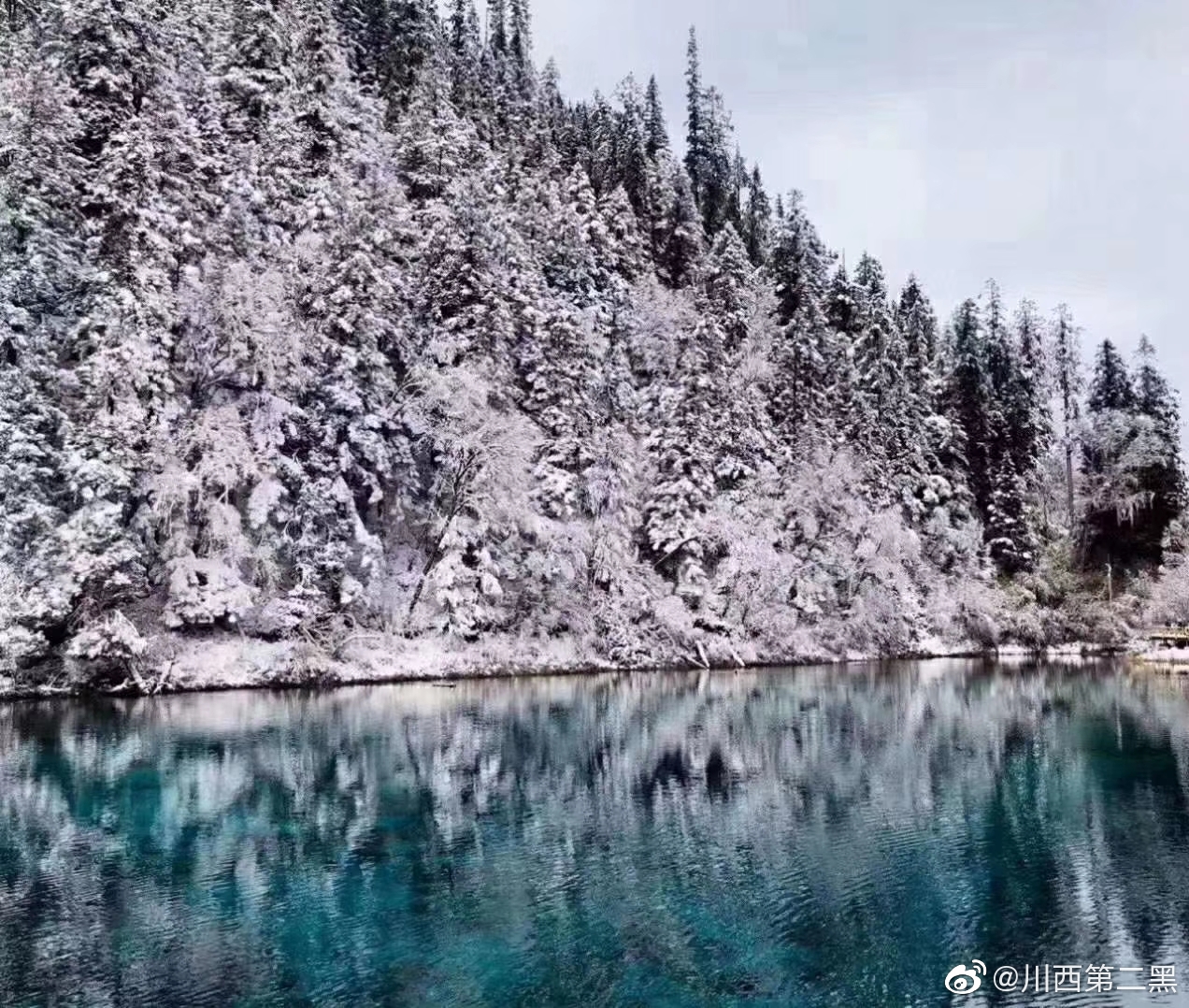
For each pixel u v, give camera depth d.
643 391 57.16
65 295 34.09
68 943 11.88
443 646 40.16
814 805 19.34
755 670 49.38
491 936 12.20
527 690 36.81
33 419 30.81
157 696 31.50
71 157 36.16
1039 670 50.66
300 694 33.38
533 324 49.25
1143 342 81.12
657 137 93.81
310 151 49.38
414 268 47.84
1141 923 12.91
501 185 60.50
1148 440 73.25
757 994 10.67
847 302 77.06
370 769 22.12
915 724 30.38
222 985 10.72
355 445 39.47
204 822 17.42
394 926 12.52
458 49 86.44
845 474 56.22
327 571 37.09
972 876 14.87
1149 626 65.38
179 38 49.06
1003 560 66.50
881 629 56.69
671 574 50.31
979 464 69.81
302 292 40.25
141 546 32.72
